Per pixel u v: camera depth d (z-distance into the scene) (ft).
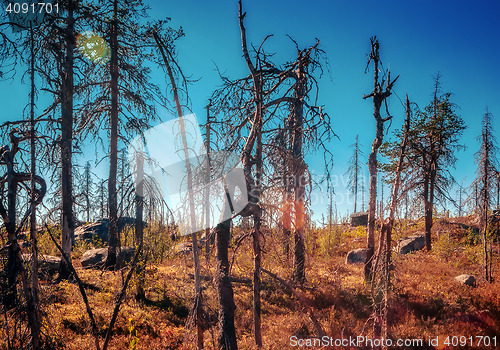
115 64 50.34
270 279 42.96
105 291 37.19
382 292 27.35
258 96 27.53
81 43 46.09
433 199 74.49
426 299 40.70
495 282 49.93
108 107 52.24
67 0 41.96
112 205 33.53
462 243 75.25
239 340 30.53
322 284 45.62
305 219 27.43
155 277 37.81
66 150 39.78
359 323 34.30
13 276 18.37
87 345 25.21
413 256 70.28
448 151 72.59
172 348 27.50
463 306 39.45
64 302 32.55
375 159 48.85
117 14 46.62
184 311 36.04
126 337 27.81
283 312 37.17
